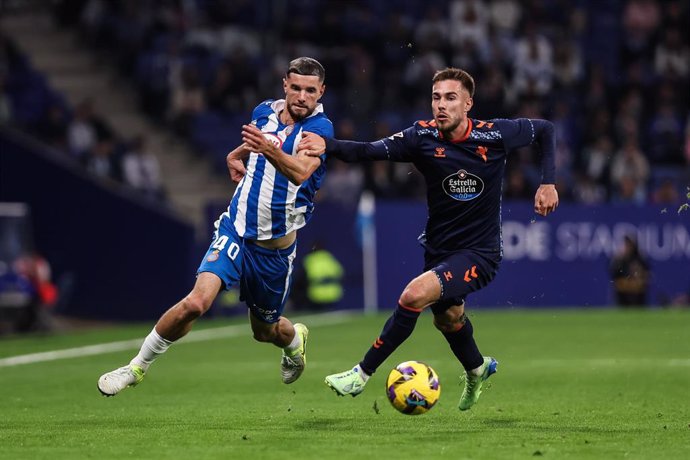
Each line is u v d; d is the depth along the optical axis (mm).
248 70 81750
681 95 89375
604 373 38844
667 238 72812
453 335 27547
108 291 68375
